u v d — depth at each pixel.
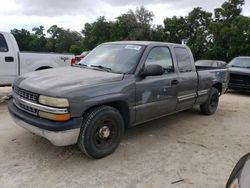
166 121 6.05
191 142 4.78
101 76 4.04
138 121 4.47
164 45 5.04
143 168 3.71
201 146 4.61
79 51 67.75
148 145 4.54
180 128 5.58
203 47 33.53
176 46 5.37
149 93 4.45
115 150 4.19
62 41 76.19
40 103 3.51
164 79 4.75
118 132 4.07
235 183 2.10
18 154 3.94
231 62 11.55
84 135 3.63
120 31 52.56
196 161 4.00
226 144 4.76
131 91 4.13
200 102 6.19
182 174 3.59
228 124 6.05
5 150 4.04
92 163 3.77
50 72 4.35
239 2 32.16
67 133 3.43
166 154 4.20
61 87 3.52
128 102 4.11
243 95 10.48
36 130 3.53
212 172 3.69
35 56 7.19
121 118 4.07
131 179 3.40
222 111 7.36
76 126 3.48
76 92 3.47
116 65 4.50
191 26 36.94
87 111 3.69
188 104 5.67
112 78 4.00
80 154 4.03
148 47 4.65
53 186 3.17
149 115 4.62
